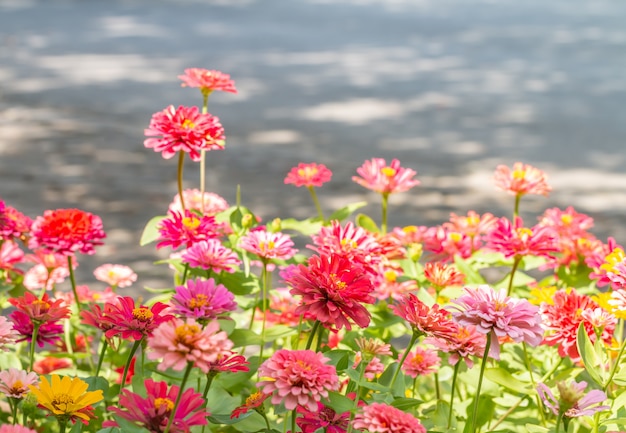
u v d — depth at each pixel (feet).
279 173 14.75
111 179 13.92
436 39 35.29
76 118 18.60
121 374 4.18
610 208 13.56
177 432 3.29
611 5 51.55
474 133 18.84
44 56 27.25
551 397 3.46
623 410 3.73
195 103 20.94
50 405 3.32
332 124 19.22
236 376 3.97
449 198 13.76
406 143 17.67
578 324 3.90
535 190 4.94
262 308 4.45
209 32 35.06
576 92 24.32
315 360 3.29
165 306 3.57
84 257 9.88
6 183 13.47
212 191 13.51
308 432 3.54
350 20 41.09
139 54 28.53
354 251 3.92
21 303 3.81
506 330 3.42
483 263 5.04
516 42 34.81
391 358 4.22
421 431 3.27
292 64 27.86
